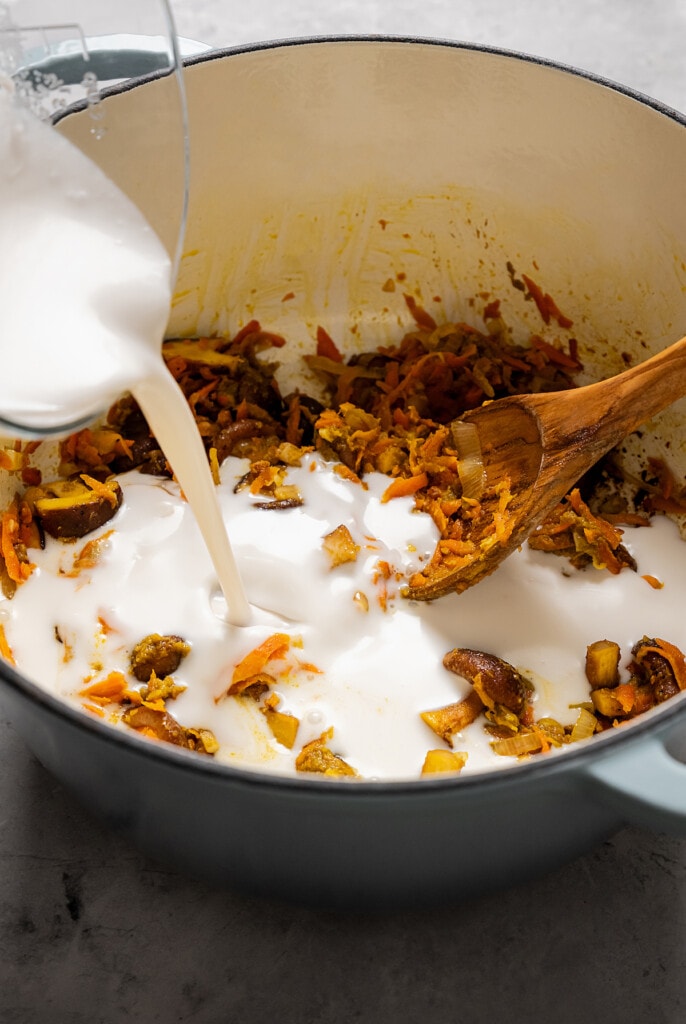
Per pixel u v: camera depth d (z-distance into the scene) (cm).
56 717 43
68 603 55
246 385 62
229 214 61
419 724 53
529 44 76
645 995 51
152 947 52
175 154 50
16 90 47
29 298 47
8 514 57
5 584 55
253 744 53
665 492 60
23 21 47
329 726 53
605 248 60
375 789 42
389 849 46
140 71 50
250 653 54
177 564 56
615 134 56
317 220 62
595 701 54
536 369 64
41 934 52
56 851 53
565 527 57
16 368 46
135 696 53
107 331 48
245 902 52
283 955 51
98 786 47
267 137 59
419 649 55
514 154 59
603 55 75
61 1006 50
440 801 43
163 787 45
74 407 46
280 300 65
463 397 63
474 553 56
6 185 47
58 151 48
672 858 54
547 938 52
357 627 55
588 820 47
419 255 64
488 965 51
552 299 62
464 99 58
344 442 60
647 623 56
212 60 56
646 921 52
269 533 57
